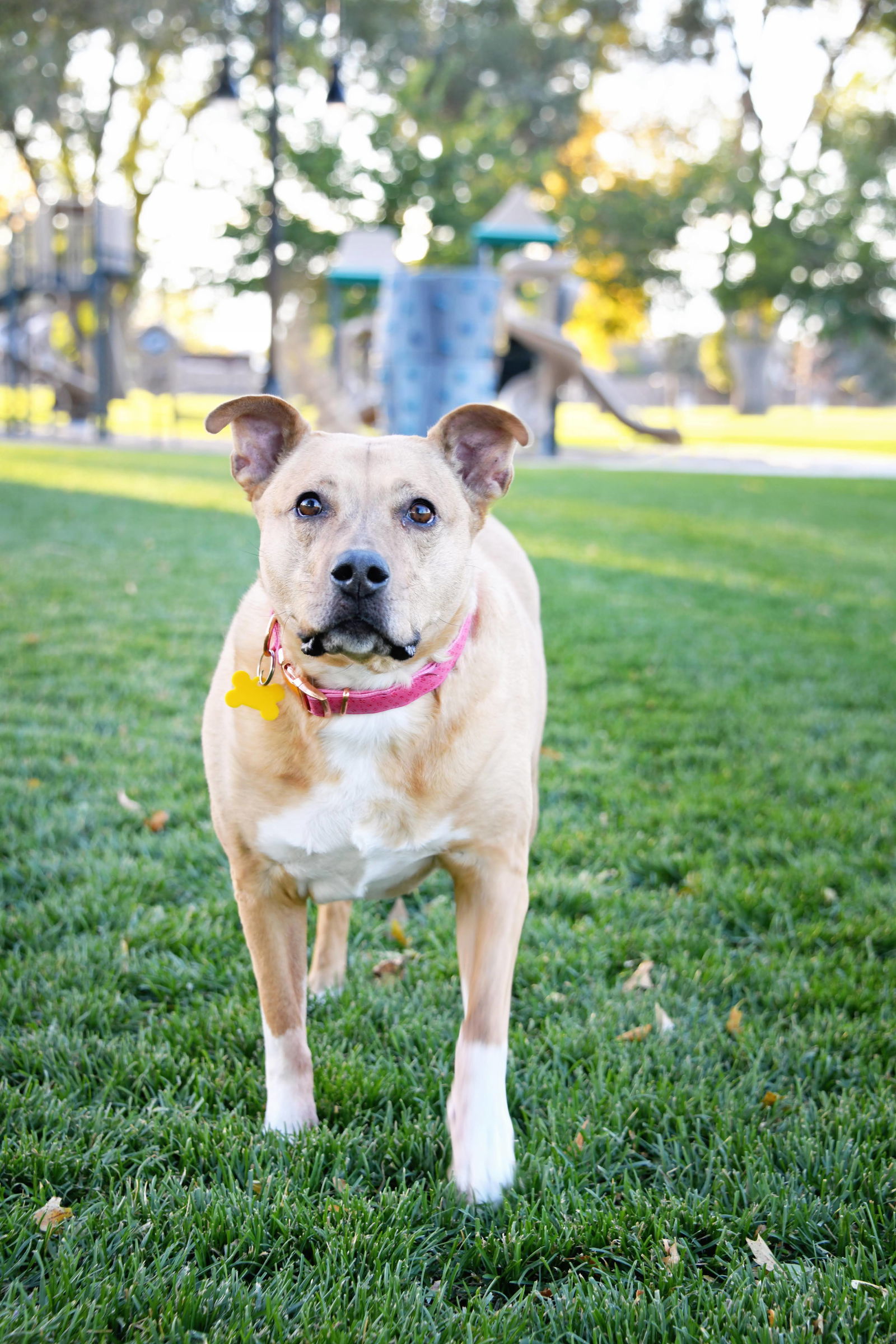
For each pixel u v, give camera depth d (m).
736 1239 2.14
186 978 3.03
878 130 33.56
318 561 2.38
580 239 32.69
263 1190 2.19
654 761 4.87
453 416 2.65
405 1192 2.22
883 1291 1.96
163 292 36.25
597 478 17.28
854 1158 2.32
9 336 23.73
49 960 3.07
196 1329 1.89
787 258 31.50
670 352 53.50
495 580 2.99
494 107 34.09
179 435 25.08
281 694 2.45
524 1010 2.97
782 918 3.46
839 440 33.75
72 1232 2.07
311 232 29.00
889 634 7.51
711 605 8.27
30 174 31.16
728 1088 2.59
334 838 2.47
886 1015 2.94
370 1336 1.84
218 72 30.56
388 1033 2.81
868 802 4.48
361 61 32.84
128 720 5.09
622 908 3.55
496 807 2.53
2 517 10.43
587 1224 2.13
